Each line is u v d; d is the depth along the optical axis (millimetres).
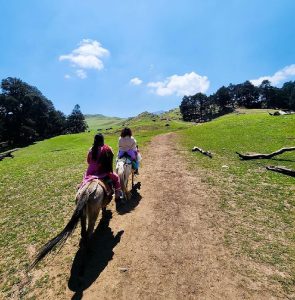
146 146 35656
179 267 8594
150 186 16297
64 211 13234
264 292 7512
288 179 16766
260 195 14328
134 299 7418
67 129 154750
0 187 18047
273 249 9406
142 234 10594
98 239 10344
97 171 9992
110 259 9102
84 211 8359
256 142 29625
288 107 193875
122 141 13211
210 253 9250
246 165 20641
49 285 8109
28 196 15805
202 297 7406
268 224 11164
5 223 12391
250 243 9789
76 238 10578
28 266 9023
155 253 9344
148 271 8461
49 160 28484
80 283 8102
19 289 8039
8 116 109375
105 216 12234
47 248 7312
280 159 21797
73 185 17234
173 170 20062
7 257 9672
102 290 7781
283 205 12969
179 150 29484
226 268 8477
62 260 9219
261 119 50781
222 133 40469
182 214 12250
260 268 8453
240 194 14570
